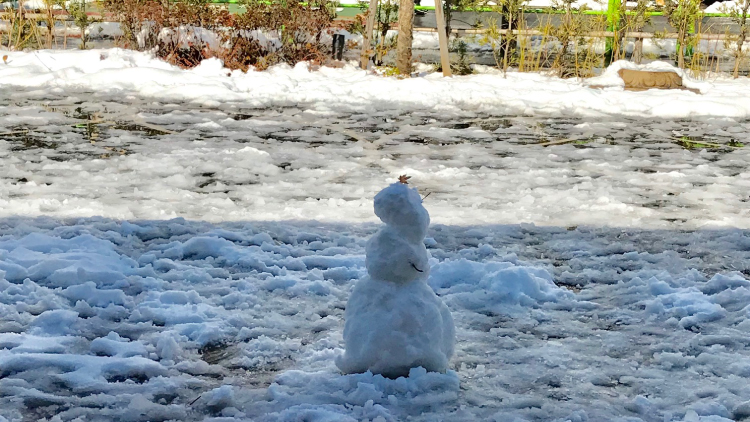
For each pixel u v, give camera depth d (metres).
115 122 9.11
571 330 4.39
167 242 5.21
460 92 11.95
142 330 4.30
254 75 12.91
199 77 12.42
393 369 3.94
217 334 4.27
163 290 4.65
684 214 5.89
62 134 8.30
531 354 4.18
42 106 10.03
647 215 5.85
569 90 12.62
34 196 5.88
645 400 3.87
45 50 13.57
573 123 10.14
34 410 3.79
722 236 5.49
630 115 10.95
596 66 14.60
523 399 3.88
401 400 3.85
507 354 4.18
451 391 3.90
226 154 7.54
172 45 14.01
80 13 14.64
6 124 8.73
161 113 9.85
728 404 3.86
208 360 4.12
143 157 7.25
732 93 12.50
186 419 3.77
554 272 4.97
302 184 6.48
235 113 10.09
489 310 4.55
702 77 14.62
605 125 10.03
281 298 4.61
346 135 8.84
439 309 3.97
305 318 4.45
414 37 16.41
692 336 4.34
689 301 4.59
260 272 4.89
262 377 4.02
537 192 6.39
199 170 6.86
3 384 3.90
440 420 3.77
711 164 7.73
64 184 6.21
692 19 14.72
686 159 7.95
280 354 4.16
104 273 4.70
